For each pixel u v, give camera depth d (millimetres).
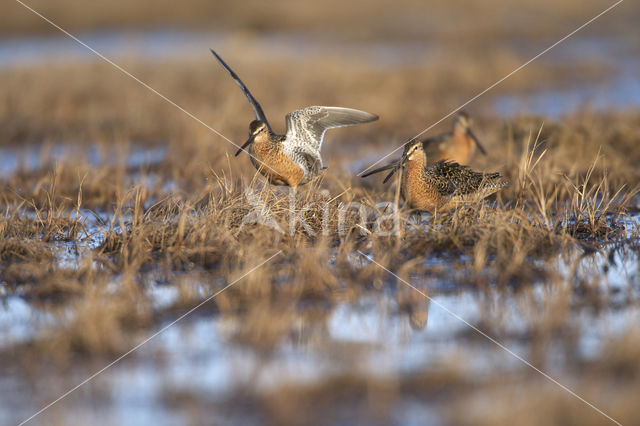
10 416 18094
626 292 24703
